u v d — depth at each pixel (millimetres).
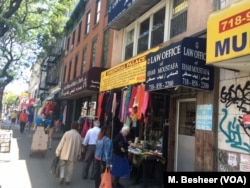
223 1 6703
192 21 7801
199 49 6293
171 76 6289
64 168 8195
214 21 5102
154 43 10031
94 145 8930
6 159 11367
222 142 6141
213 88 6430
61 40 30453
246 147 5535
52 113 25094
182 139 8078
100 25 16406
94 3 18656
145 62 8328
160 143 8656
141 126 9938
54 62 32062
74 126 8398
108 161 7152
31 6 21469
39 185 7754
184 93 7668
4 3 18391
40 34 24156
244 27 4469
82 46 20500
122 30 12906
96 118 11859
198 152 6727
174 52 6297
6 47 28156
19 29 19000
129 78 9281
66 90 18344
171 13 9219
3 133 12594
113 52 13688
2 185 7480
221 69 6344
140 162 8312
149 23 10633
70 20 24844
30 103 45406
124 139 7820
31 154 12430
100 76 12906
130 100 8945
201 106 6828
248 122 5492
